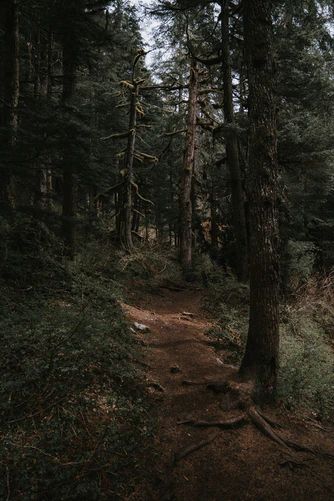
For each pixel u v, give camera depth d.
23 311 6.41
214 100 20.02
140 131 18.67
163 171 26.55
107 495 3.66
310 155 10.95
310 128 11.11
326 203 14.91
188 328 9.51
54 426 4.17
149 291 13.13
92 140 9.38
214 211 17.80
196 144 18.61
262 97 5.84
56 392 4.68
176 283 14.73
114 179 18.39
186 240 16.88
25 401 4.38
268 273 5.88
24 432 4.02
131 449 4.28
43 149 7.71
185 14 12.20
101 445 4.16
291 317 9.57
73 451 4.01
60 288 8.38
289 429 5.27
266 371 5.83
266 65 5.84
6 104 9.01
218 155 19.78
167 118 20.53
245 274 12.84
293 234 12.35
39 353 5.21
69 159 8.34
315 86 11.99
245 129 10.97
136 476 3.99
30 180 8.71
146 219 29.09
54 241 9.58
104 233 16.06
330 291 11.45
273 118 5.91
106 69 20.06
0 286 6.95
